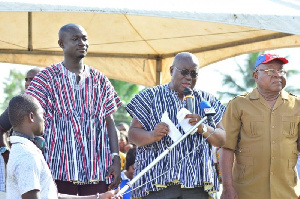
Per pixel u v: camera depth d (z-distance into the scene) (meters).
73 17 7.91
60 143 5.08
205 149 5.31
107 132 5.32
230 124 5.88
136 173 5.37
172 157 5.22
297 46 7.59
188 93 5.22
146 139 5.19
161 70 8.95
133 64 8.94
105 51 8.77
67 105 5.14
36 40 8.27
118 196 4.51
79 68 5.27
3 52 8.44
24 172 4.02
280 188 5.74
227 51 8.25
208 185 5.26
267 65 5.77
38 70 6.17
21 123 4.21
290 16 5.66
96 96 5.25
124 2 5.59
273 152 5.74
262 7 5.88
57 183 5.08
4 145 5.06
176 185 5.26
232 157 5.89
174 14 5.59
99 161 5.16
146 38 8.35
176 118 5.33
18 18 7.81
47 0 5.34
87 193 5.16
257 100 5.86
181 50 8.65
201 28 7.79
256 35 7.76
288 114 5.80
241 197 5.82
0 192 6.07
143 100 5.40
